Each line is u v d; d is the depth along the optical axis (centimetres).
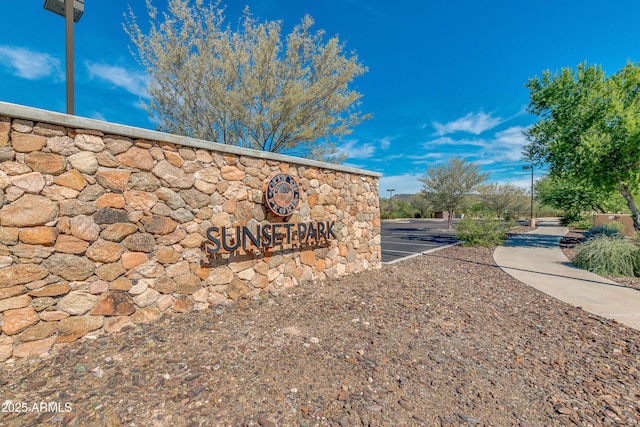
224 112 945
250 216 542
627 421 242
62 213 352
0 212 314
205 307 479
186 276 458
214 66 881
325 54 955
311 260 659
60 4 432
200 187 476
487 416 246
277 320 438
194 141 465
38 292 334
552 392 280
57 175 350
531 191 2803
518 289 643
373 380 291
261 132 978
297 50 930
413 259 1026
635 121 1069
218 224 496
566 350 364
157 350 339
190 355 328
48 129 345
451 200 2261
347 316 459
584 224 2344
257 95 938
